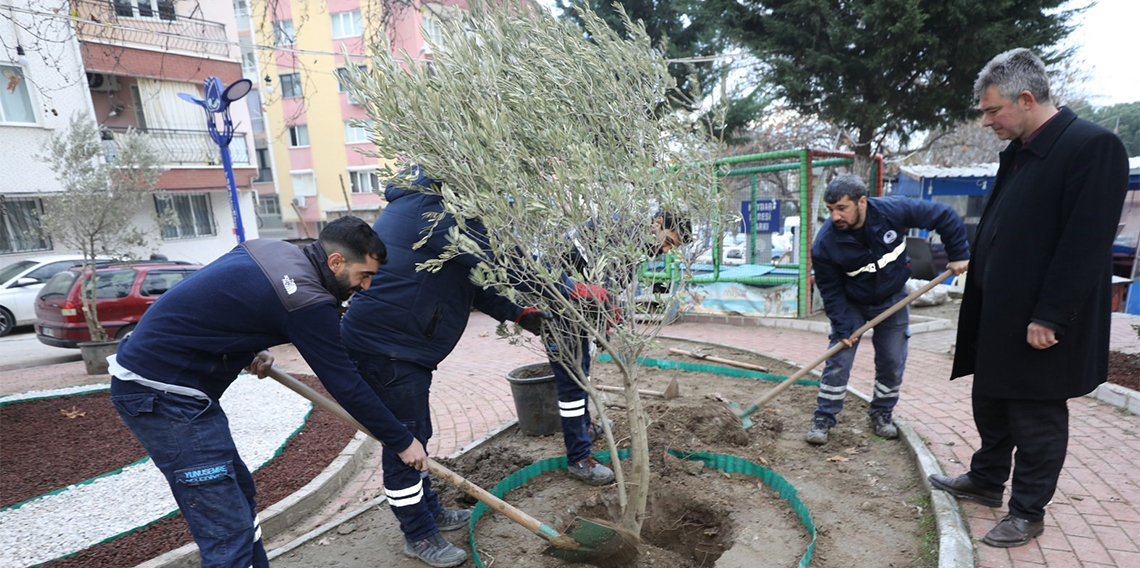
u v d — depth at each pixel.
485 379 6.64
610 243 2.52
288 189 30.62
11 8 6.40
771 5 12.88
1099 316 2.59
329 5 25.44
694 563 3.20
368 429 2.45
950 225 3.76
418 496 2.97
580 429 3.72
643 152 2.41
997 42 10.88
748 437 4.19
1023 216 2.62
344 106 28.42
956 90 11.84
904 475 3.71
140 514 3.59
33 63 14.30
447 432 5.03
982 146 26.58
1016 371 2.68
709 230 2.66
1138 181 10.17
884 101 12.25
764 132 23.98
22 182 14.78
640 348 2.74
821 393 4.28
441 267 2.79
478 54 2.39
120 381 2.20
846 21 12.13
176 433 2.19
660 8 16.09
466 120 2.26
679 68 16.08
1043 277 2.59
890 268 3.97
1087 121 2.52
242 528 2.27
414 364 2.85
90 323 7.98
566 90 2.43
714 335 8.36
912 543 2.97
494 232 2.30
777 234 10.78
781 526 3.13
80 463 4.47
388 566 3.00
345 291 2.48
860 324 4.21
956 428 4.30
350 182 29.66
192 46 17.48
